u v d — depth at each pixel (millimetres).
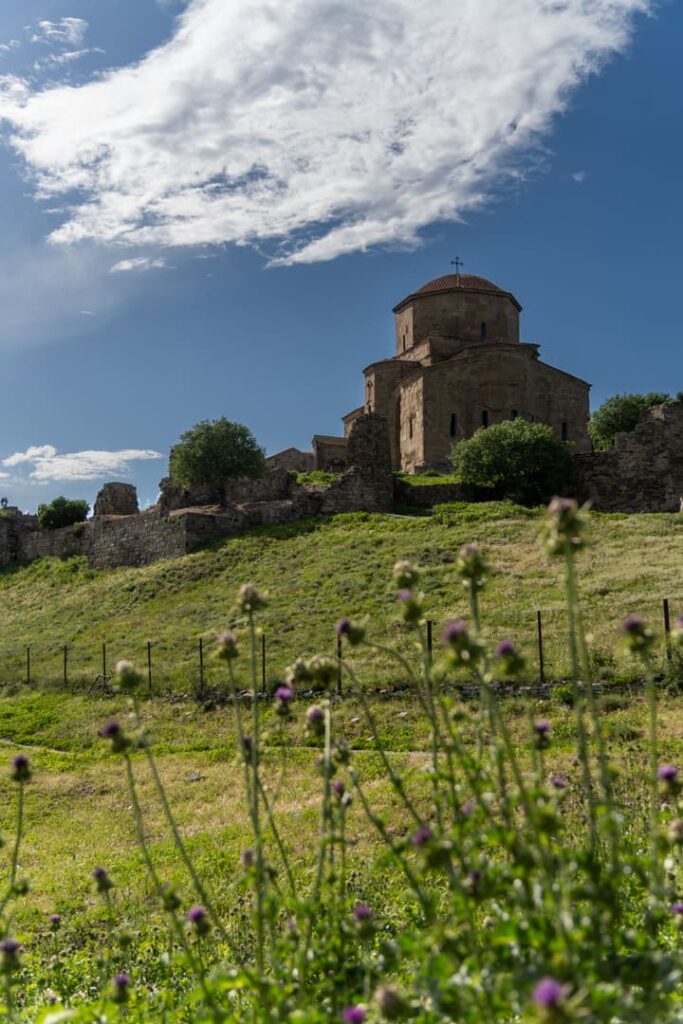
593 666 18344
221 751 17438
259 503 45062
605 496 44688
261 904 3787
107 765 17641
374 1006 2889
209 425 47688
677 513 38750
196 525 41156
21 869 11383
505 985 2633
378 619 25500
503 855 7234
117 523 45969
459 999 2742
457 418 57250
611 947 2896
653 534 33625
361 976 3500
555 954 2623
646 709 15641
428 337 61750
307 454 71438
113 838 12664
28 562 52250
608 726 13883
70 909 9523
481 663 3623
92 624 34062
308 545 37938
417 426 58156
